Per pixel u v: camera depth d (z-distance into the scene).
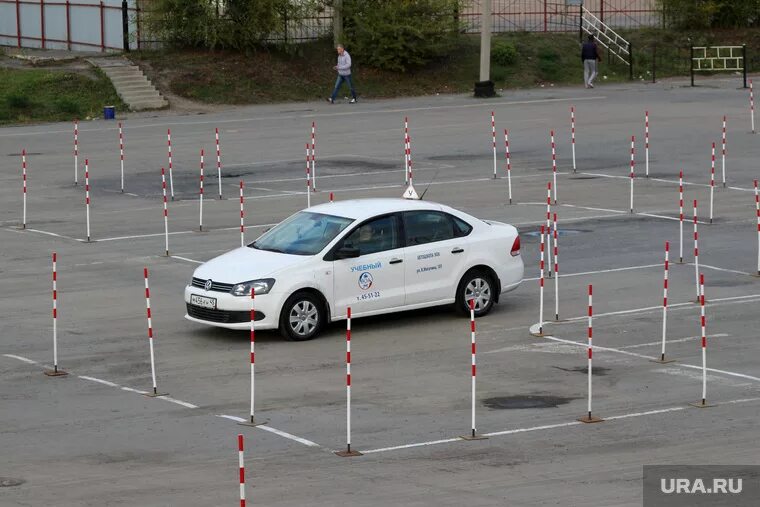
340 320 27.17
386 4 86.31
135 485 16.91
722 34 98.56
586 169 51.34
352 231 26.28
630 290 29.97
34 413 20.77
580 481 16.81
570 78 89.00
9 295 30.31
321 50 87.12
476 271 27.55
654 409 20.42
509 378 22.61
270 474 17.31
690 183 47.12
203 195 46.59
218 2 83.06
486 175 50.22
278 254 26.20
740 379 22.23
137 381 22.78
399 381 22.48
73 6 86.31
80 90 76.69
